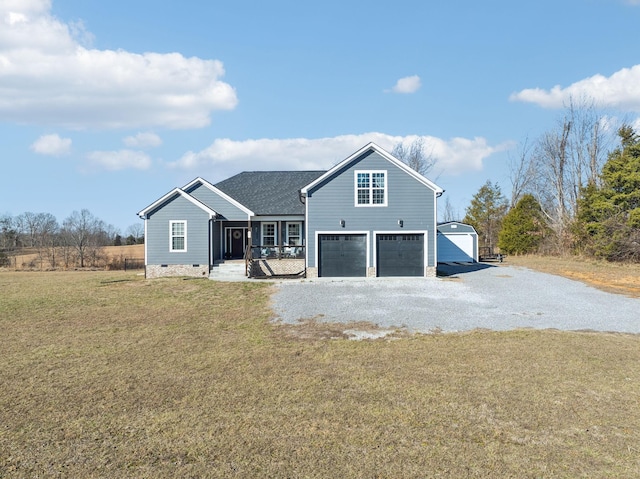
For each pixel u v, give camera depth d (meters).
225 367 8.80
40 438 5.79
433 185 22.55
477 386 7.58
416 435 5.78
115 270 38.88
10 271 38.50
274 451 5.39
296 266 23.95
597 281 21.52
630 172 31.42
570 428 5.97
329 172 22.47
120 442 5.66
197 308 15.48
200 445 5.56
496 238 55.12
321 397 7.14
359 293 17.95
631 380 7.83
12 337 11.52
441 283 20.56
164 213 24.27
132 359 9.43
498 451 5.36
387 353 9.73
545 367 8.59
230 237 27.25
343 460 5.16
